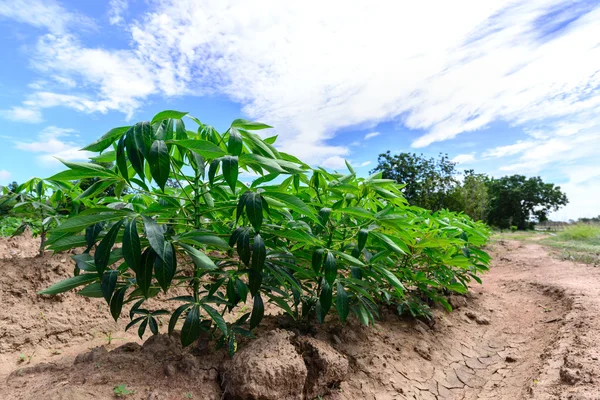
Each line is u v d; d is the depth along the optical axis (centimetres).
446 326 370
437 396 245
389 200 270
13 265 331
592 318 344
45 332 279
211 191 194
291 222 213
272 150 214
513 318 425
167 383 175
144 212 180
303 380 188
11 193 339
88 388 161
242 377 173
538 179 4019
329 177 232
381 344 288
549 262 755
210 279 240
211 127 201
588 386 215
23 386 170
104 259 144
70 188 309
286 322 277
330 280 204
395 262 343
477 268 440
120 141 153
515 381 267
